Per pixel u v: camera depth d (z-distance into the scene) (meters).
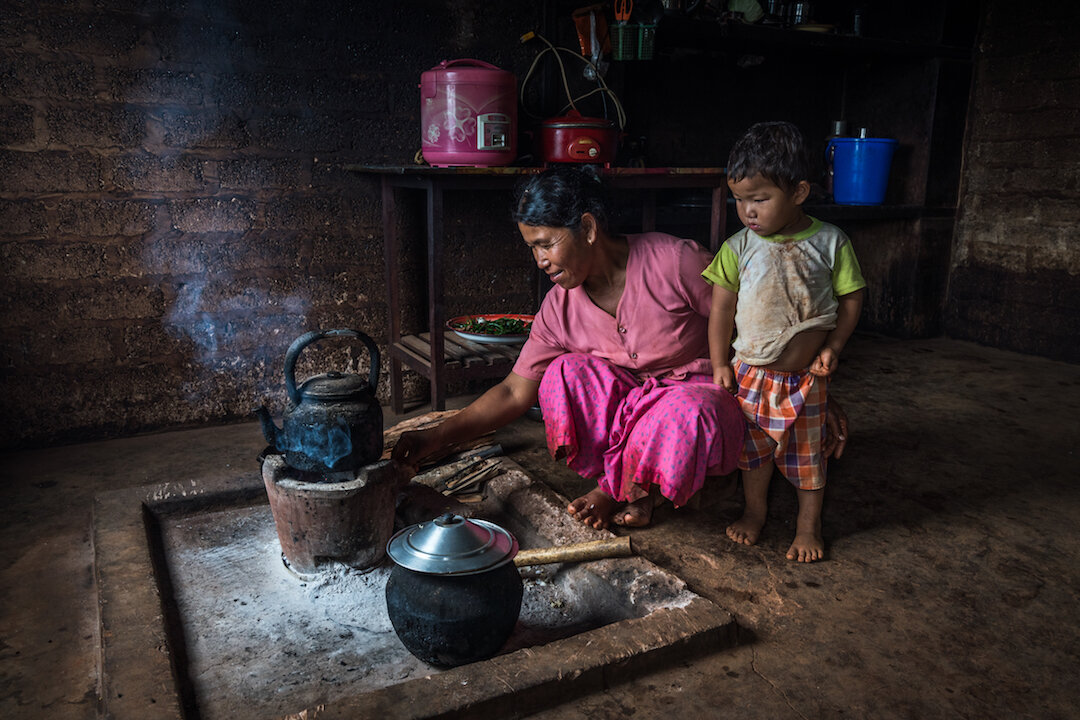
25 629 2.05
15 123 3.10
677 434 2.19
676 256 2.38
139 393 3.50
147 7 3.22
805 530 2.42
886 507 2.74
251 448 3.37
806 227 2.29
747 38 4.38
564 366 2.43
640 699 1.73
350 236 3.79
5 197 3.14
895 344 5.25
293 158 3.59
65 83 3.15
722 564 2.34
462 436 2.51
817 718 1.68
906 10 5.18
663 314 2.38
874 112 5.42
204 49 3.34
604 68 3.99
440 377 3.37
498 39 3.92
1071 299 4.69
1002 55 4.95
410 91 3.78
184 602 2.18
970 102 5.18
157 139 3.33
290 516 2.16
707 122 5.05
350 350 3.92
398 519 2.59
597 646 1.80
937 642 1.96
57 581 2.29
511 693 1.65
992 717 1.69
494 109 3.27
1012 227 4.97
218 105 3.41
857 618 2.06
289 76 3.52
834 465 3.11
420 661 1.94
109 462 3.21
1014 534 2.54
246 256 3.58
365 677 1.88
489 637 1.85
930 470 3.07
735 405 2.31
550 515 2.53
